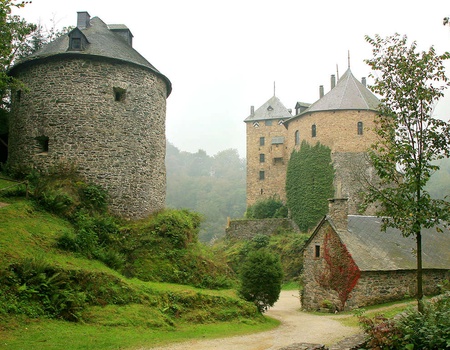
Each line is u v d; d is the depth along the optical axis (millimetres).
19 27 18844
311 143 39094
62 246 13555
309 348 7266
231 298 15438
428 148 9141
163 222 17922
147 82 19859
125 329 11016
